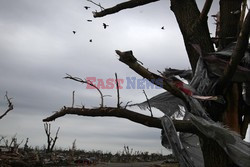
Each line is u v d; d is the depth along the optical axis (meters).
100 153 44.66
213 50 3.50
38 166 21.00
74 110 3.14
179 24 3.72
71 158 29.30
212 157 3.09
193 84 2.98
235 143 2.50
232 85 3.01
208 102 2.95
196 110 2.71
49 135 29.17
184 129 2.87
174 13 3.80
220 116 2.98
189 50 3.55
